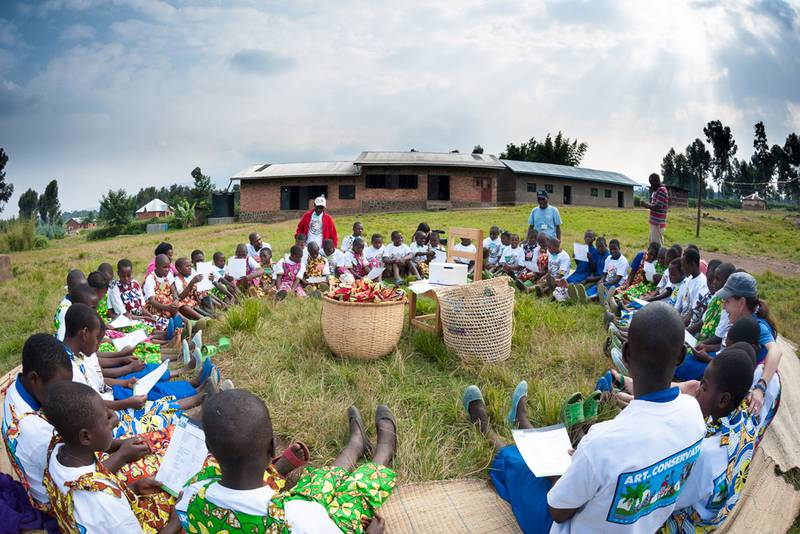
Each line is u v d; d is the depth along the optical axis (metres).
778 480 3.66
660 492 2.29
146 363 5.10
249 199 33.84
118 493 2.41
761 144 86.38
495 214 27.33
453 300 5.46
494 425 4.25
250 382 4.97
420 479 3.60
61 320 4.66
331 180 32.75
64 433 2.33
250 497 2.04
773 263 14.44
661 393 2.23
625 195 39.91
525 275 9.51
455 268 6.03
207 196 43.28
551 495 2.37
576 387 4.75
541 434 3.21
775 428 4.36
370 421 4.16
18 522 2.65
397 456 3.77
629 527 2.29
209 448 2.03
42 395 2.80
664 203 8.85
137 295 6.39
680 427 2.22
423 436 4.05
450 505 3.32
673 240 18.70
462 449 3.91
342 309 5.36
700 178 21.11
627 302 7.62
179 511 2.20
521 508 3.09
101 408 2.39
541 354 5.77
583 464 2.23
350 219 26.75
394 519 3.19
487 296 5.39
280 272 8.86
